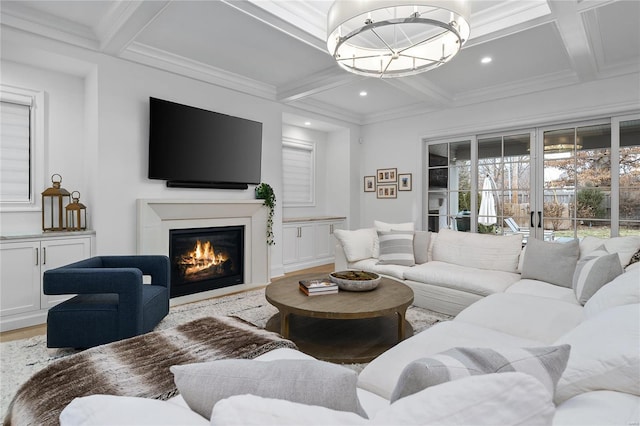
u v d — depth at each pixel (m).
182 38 3.27
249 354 1.47
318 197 6.40
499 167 4.74
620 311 1.10
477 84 4.44
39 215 3.35
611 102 3.79
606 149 3.96
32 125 3.30
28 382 1.28
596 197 4.02
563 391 0.87
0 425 1.67
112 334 2.35
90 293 2.33
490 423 0.52
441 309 3.32
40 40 2.94
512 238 3.54
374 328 2.74
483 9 2.80
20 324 2.94
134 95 3.50
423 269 3.52
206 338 1.63
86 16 2.93
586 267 2.43
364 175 6.23
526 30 3.00
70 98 3.52
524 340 1.65
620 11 2.71
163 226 3.71
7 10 2.73
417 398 0.58
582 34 2.82
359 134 6.27
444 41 2.36
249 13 2.62
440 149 5.30
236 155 4.29
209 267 4.17
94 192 3.33
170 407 0.71
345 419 0.58
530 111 4.34
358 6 1.86
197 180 3.91
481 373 0.72
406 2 1.79
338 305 2.40
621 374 0.81
